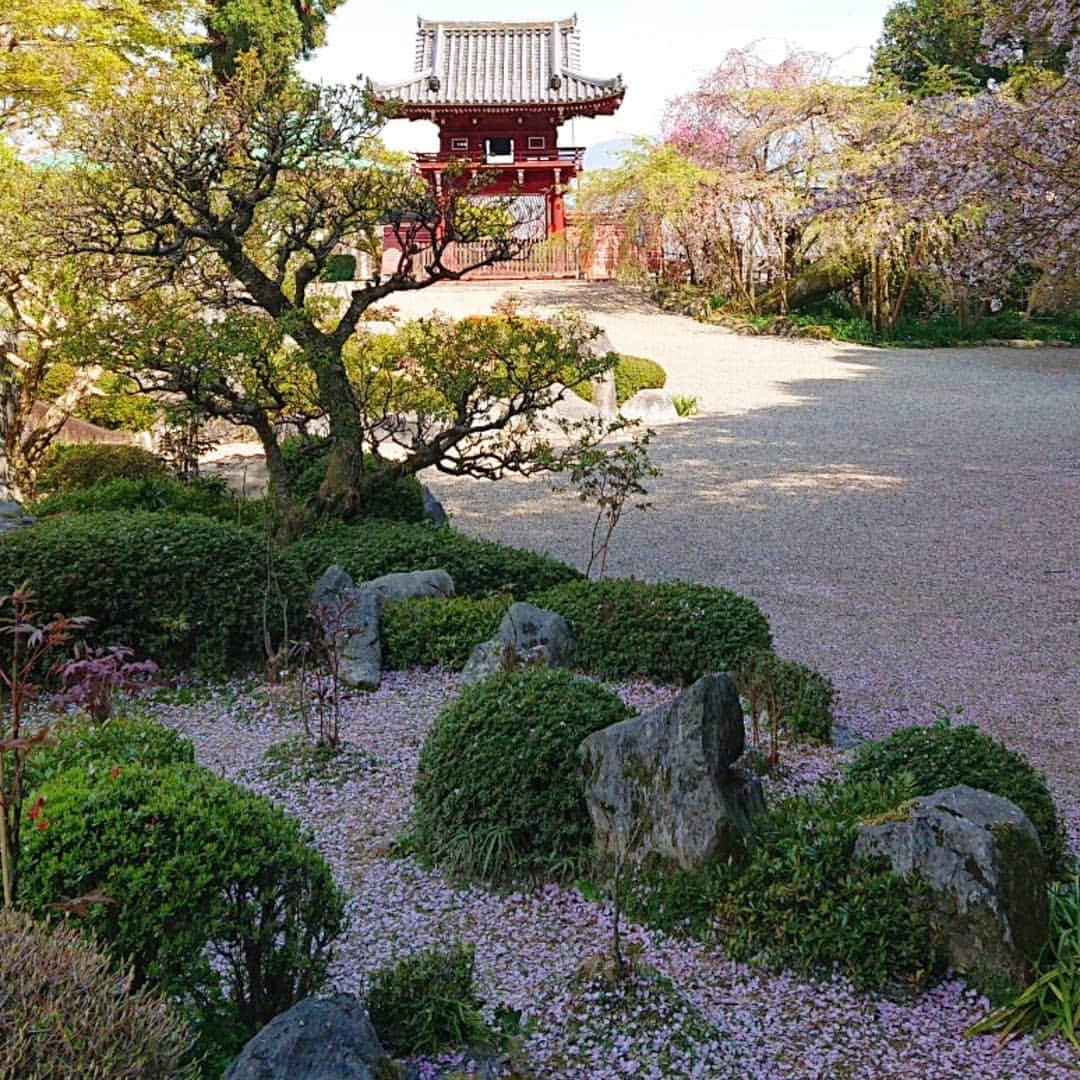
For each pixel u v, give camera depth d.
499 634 6.11
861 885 3.43
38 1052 1.88
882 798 3.75
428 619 6.41
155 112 7.32
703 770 3.78
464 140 32.44
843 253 23.28
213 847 2.83
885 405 17.42
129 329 7.53
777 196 24.20
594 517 10.95
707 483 12.43
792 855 3.58
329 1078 2.35
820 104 24.86
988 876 3.32
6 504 8.14
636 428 15.88
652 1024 3.12
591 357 8.20
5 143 11.35
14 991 1.97
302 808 4.57
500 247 8.09
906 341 23.95
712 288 26.36
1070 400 17.61
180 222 7.61
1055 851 3.80
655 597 6.33
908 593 8.29
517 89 31.53
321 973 2.99
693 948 3.55
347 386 8.19
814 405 17.50
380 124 7.79
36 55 11.55
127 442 13.78
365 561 7.30
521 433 8.34
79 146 7.92
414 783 4.41
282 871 2.93
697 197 24.62
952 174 11.41
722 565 9.14
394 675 6.24
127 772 3.08
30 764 3.48
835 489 12.04
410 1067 2.78
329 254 8.30
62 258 9.34
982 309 24.70
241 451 14.24
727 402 17.86
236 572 6.33
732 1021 3.19
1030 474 12.64
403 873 4.05
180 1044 2.18
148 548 6.22
